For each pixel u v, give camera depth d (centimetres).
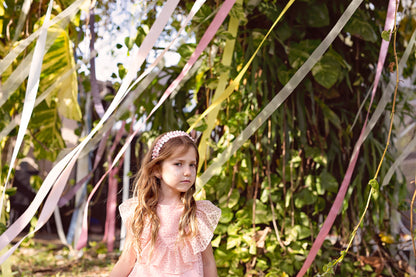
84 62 250
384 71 312
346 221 304
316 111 303
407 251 313
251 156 293
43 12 293
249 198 289
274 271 274
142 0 262
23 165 547
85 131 354
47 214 158
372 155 299
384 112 306
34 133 338
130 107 307
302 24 285
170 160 194
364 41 308
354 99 306
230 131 273
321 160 285
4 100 217
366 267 288
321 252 283
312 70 274
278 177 291
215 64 259
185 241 193
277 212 287
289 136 286
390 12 168
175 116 311
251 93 282
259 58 280
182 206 199
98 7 298
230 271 275
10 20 277
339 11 290
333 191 284
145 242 194
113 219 327
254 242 272
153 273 190
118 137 312
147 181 200
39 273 393
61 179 160
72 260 429
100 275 390
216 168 229
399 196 296
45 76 297
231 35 252
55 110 325
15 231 153
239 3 245
